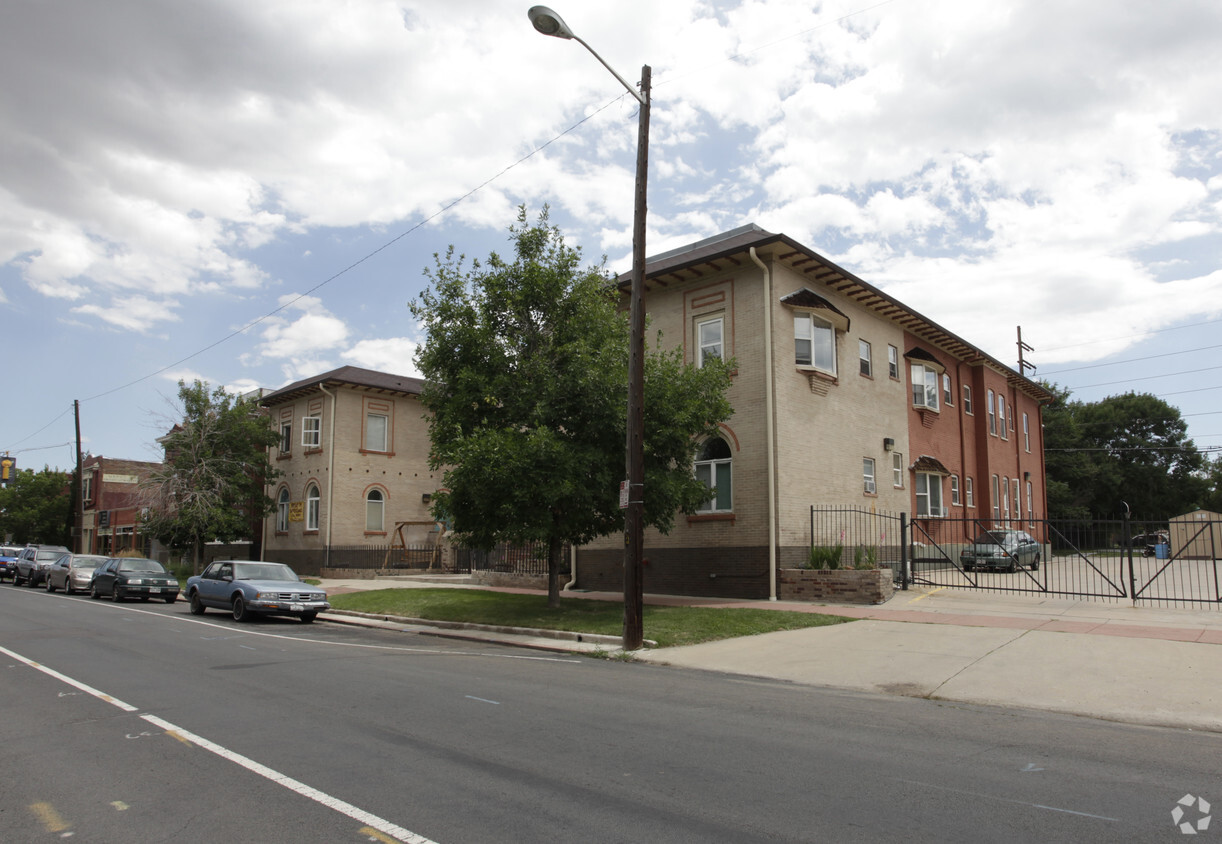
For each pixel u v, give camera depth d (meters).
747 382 20.25
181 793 5.55
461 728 7.43
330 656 12.55
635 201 13.66
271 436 36.03
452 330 17.36
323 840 4.66
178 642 14.22
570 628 15.02
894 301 24.44
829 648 12.34
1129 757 6.55
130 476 56.41
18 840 4.70
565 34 12.05
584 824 4.89
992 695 9.18
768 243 19.62
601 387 16.41
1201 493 60.81
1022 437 38.00
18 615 19.44
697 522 20.77
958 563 26.62
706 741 6.97
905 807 5.21
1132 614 14.69
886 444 24.70
